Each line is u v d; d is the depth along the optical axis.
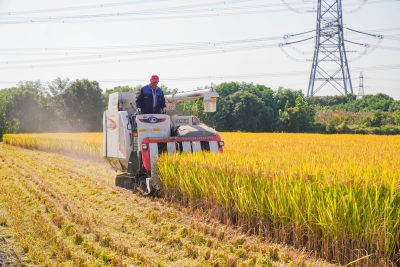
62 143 23.25
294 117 81.50
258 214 6.18
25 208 7.72
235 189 6.53
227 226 6.46
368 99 106.69
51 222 6.72
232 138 26.17
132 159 9.67
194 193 7.62
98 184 10.88
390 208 4.63
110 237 5.73
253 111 83.56
